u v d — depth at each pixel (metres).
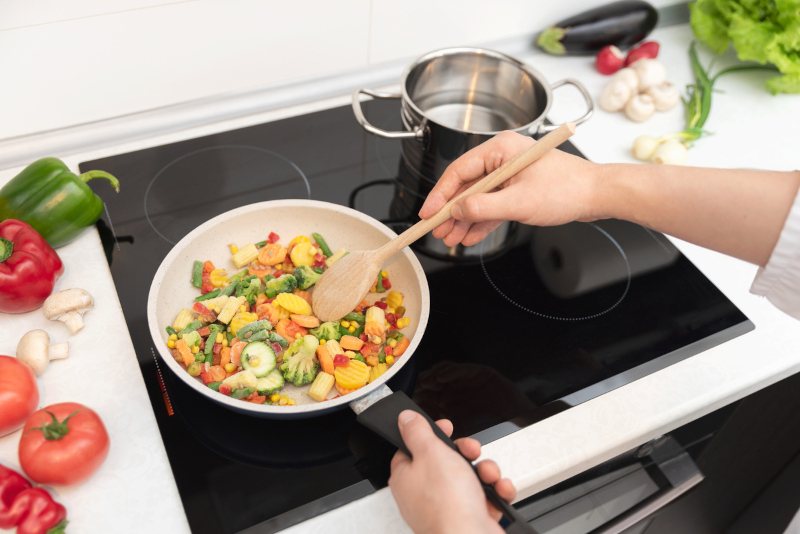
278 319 0.89
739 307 0.95
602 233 1.05
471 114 1.20
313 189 1.08
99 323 0.85
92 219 0.93
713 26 1.31
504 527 0.77
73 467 0.66
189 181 1.06
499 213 0.79
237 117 1.19
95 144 1.10
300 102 1.23
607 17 1.27
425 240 1.03
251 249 0.94
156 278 0.84
